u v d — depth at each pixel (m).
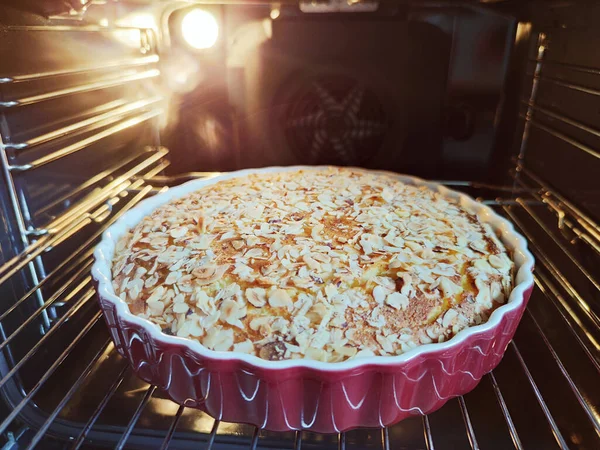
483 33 0.40
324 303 0.24
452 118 0.43
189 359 0.22
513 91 0.41
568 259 0.35
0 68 0.27
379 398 0.22
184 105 0.44
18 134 0.29
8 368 0.28
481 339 0.23
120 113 0.39
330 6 0.40
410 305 0.24
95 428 0.27
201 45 0.42
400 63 0.42
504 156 0.43
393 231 0.29
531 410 0.28
